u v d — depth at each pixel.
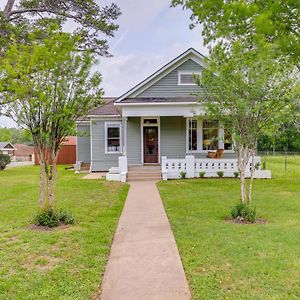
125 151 16.23
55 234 6.05
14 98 6.22
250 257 4.73
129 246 5.41
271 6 7.74
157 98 16.58
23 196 10.54
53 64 6.14
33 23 14.73
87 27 15.55
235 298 3.54
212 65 7.71
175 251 5.10
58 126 6.64
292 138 12.14
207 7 8.94
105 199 9.92
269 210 8.07
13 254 5.00
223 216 7.48
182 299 3.55
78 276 4.19
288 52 7.79
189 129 17.20
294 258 4.68
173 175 15.14
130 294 3.69
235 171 15.16
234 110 7.14
